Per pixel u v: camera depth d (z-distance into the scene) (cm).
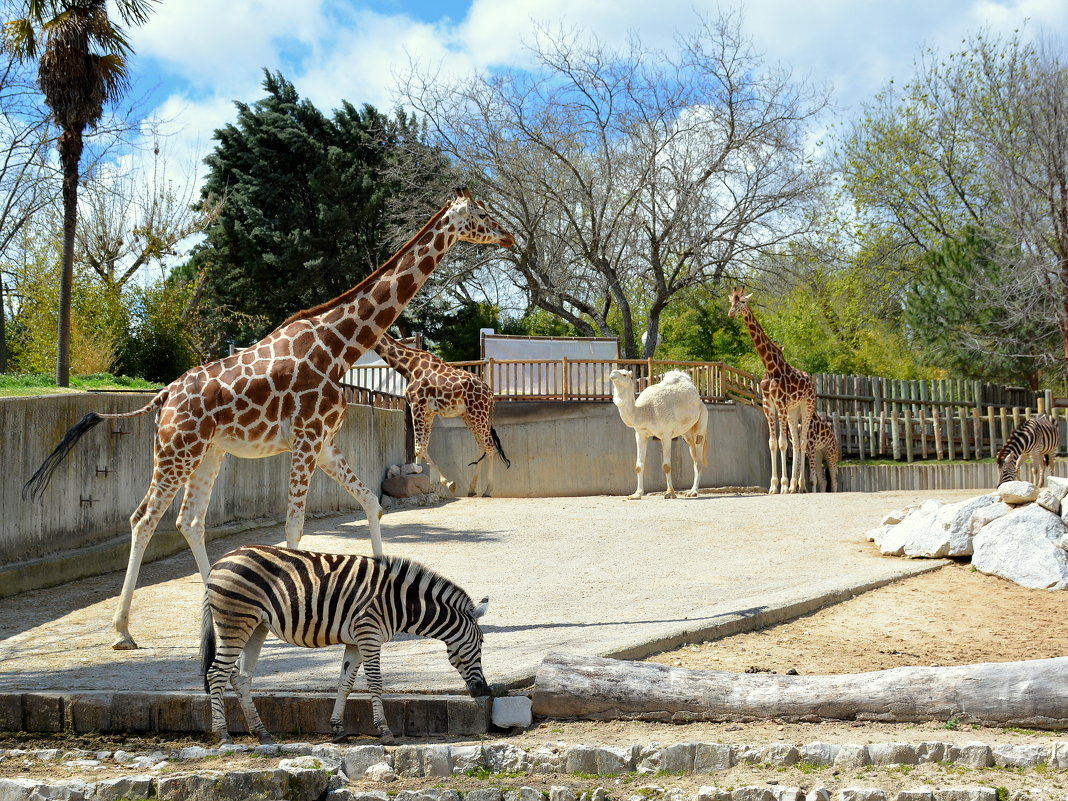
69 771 607
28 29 1645
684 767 612
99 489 1295
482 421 2025
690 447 2108
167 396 956
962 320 2914
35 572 1132
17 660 817
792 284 3409
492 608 1024
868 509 1680
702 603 1026
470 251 3269
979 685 662
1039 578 1116
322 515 1728
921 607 1038
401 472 1981
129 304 2497
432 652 842
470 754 623
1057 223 2742
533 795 579
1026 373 2969
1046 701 648
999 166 2905
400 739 668
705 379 2466
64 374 1689
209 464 951
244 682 666
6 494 1125
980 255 2953
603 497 2086
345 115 3622
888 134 4034
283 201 3538
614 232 3300
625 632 879
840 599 1061
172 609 1034
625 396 1970
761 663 817
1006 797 554
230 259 3528
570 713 701
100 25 1617
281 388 942
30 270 2545
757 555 1330
